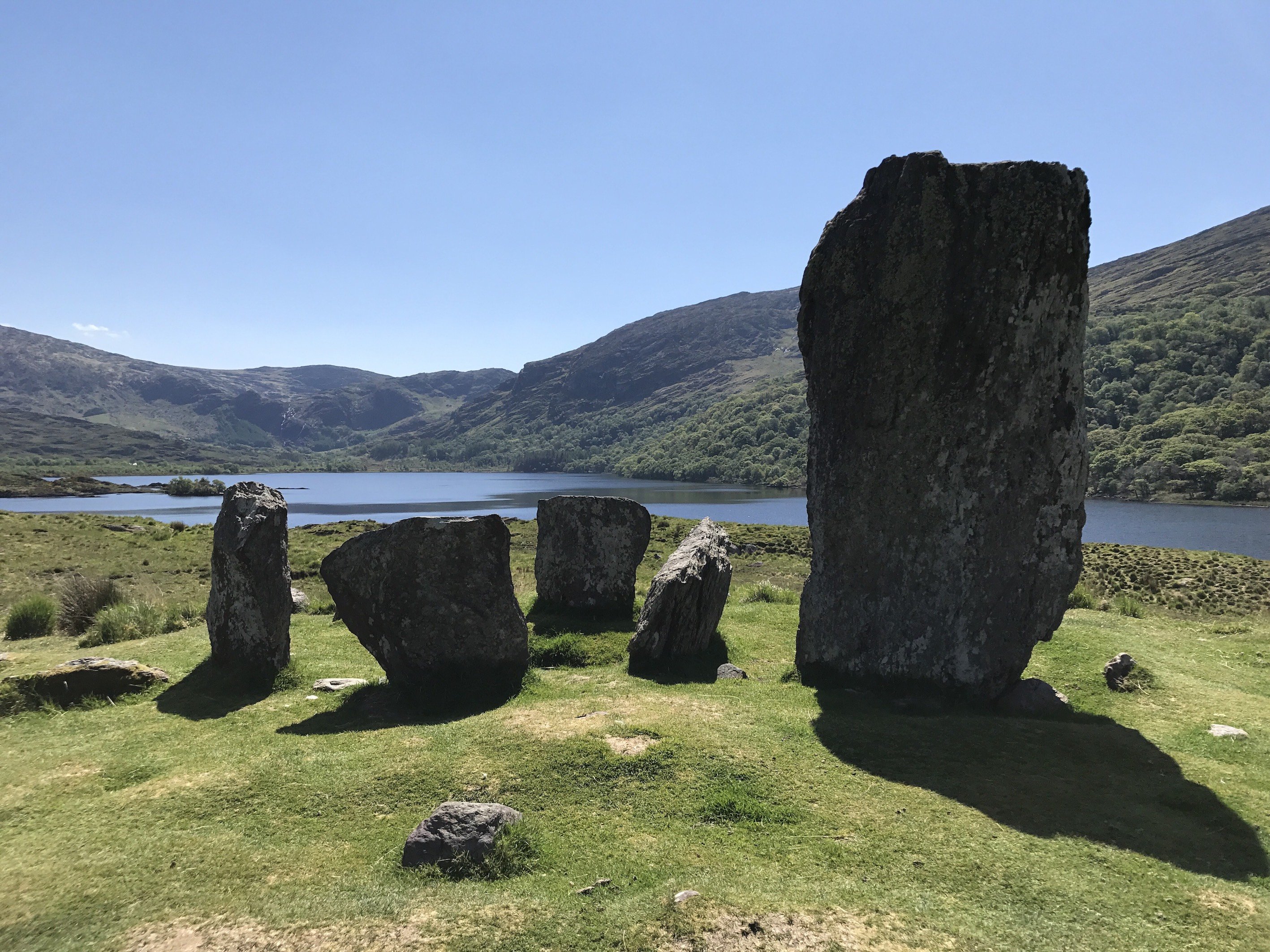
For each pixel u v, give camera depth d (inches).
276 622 218.5
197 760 169.8
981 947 119.6
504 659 209.8
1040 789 157.9
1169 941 122.2
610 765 160.9
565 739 169.6
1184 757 174.7
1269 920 126.9
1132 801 155.5
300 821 148.6
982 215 196.9
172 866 136.9
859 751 170.2
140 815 149.7
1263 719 194.4
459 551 208.8
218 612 219.1
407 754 168.2
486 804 144.8
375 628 209.8
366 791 156.1
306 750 172.2
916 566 204.8
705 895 129.0
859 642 210.1
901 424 206.1
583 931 122.4
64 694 199.2
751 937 120.6
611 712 184.9
